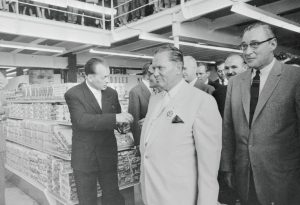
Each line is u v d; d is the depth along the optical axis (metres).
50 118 3.64
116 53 8.62
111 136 2.64
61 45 8.41
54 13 6.91
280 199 1.58
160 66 1.55
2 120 3.20
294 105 1.52
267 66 1.65
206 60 11.46
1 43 6.56
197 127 1.48
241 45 1.68
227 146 1.88
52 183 3.35
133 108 3.04
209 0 5.12
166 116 1.56
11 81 6.62
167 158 1.52
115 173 2.68
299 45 9.95
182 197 1.49
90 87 2.58
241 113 1.72
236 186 1.79
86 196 2.51
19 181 4.46
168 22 6.10
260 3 5.91
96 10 6.79
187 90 1.58
